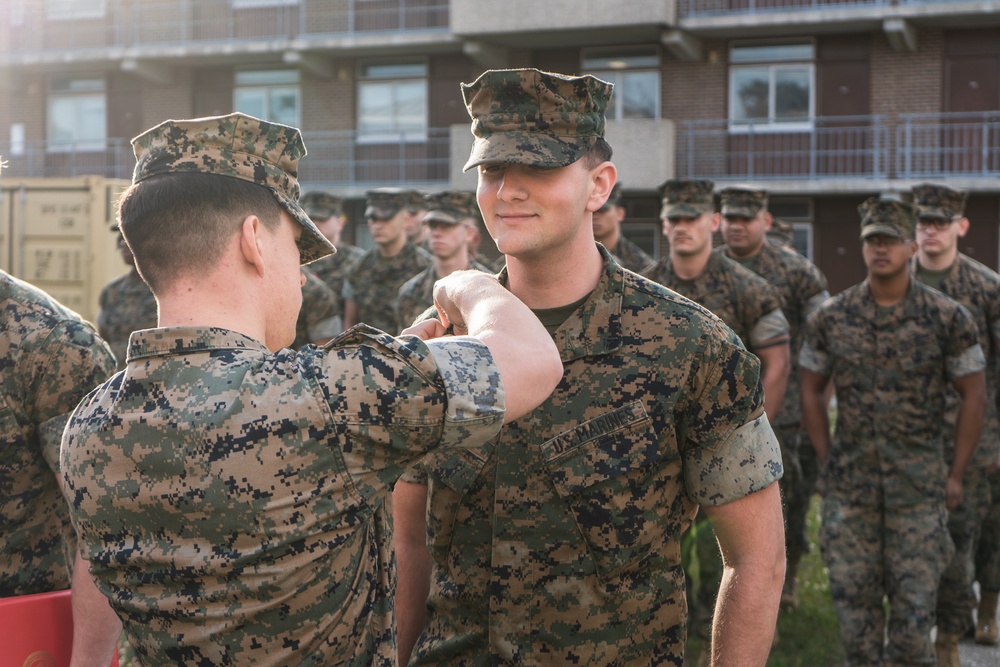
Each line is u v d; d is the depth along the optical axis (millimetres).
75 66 22688
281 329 1728
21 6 23016
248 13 22047
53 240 10844
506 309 1745
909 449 4512
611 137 19719
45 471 2213
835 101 19484
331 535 1537
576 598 2061
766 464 2062
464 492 2119
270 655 1529
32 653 1938
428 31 20703
